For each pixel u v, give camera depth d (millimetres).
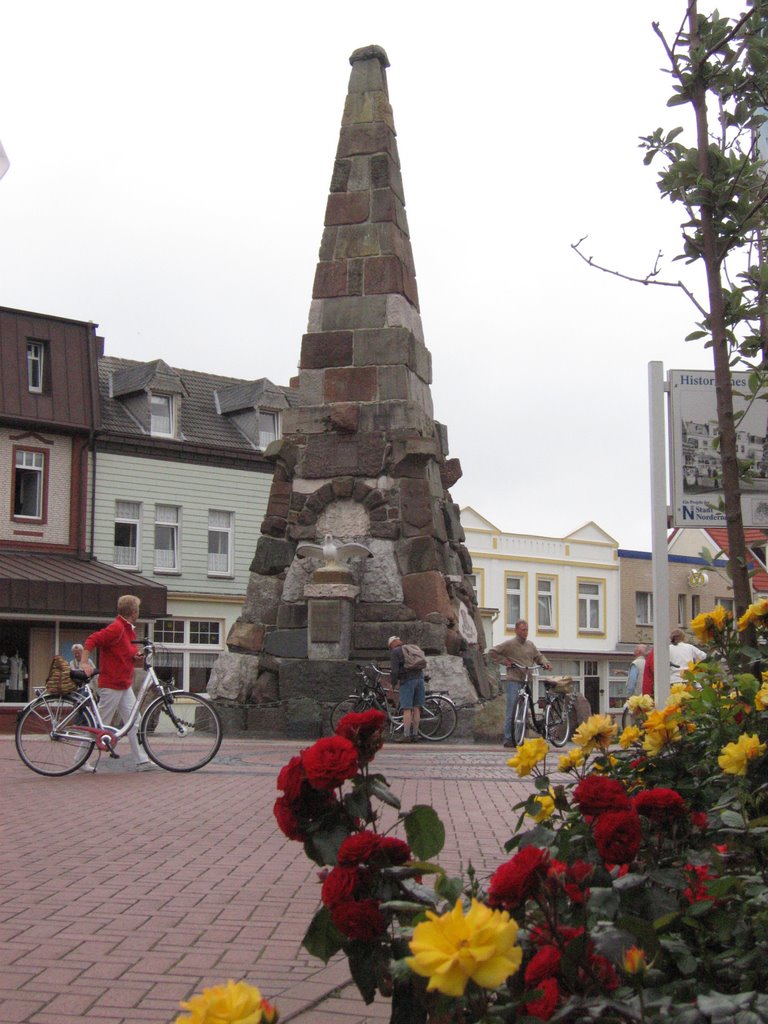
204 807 10805
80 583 37875
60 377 40656
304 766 3312
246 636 22641
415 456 22547
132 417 43594
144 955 5527
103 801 11211
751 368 5426
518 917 2887
